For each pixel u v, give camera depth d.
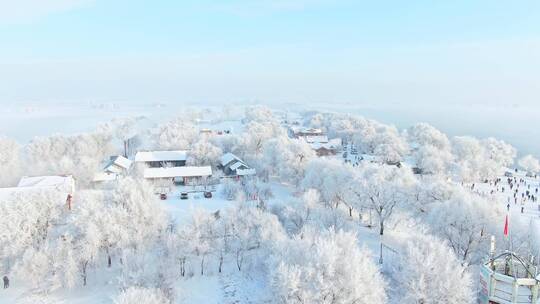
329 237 50.09
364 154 168.50
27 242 59.09
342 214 77.19
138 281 51.03
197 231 62.59
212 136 162.88
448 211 64.50
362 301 42.84
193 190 105.06
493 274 40.12
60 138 134.38
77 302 54.69
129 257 54.41
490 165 122.69
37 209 62.84
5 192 73.69
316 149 162.75
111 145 155.38
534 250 54.94
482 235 60.75
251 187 97.69
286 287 43.19
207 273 61.97
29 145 129.38
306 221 70.88
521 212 85.50
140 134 192.62
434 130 169.88
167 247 61.84
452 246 62.25
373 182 77.00
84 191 81.44
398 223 78.94
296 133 198.00
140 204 64.38
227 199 95.00
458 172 118.44
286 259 47.44
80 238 59.53
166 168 115.50
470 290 44.41
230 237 64.88
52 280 54.97
